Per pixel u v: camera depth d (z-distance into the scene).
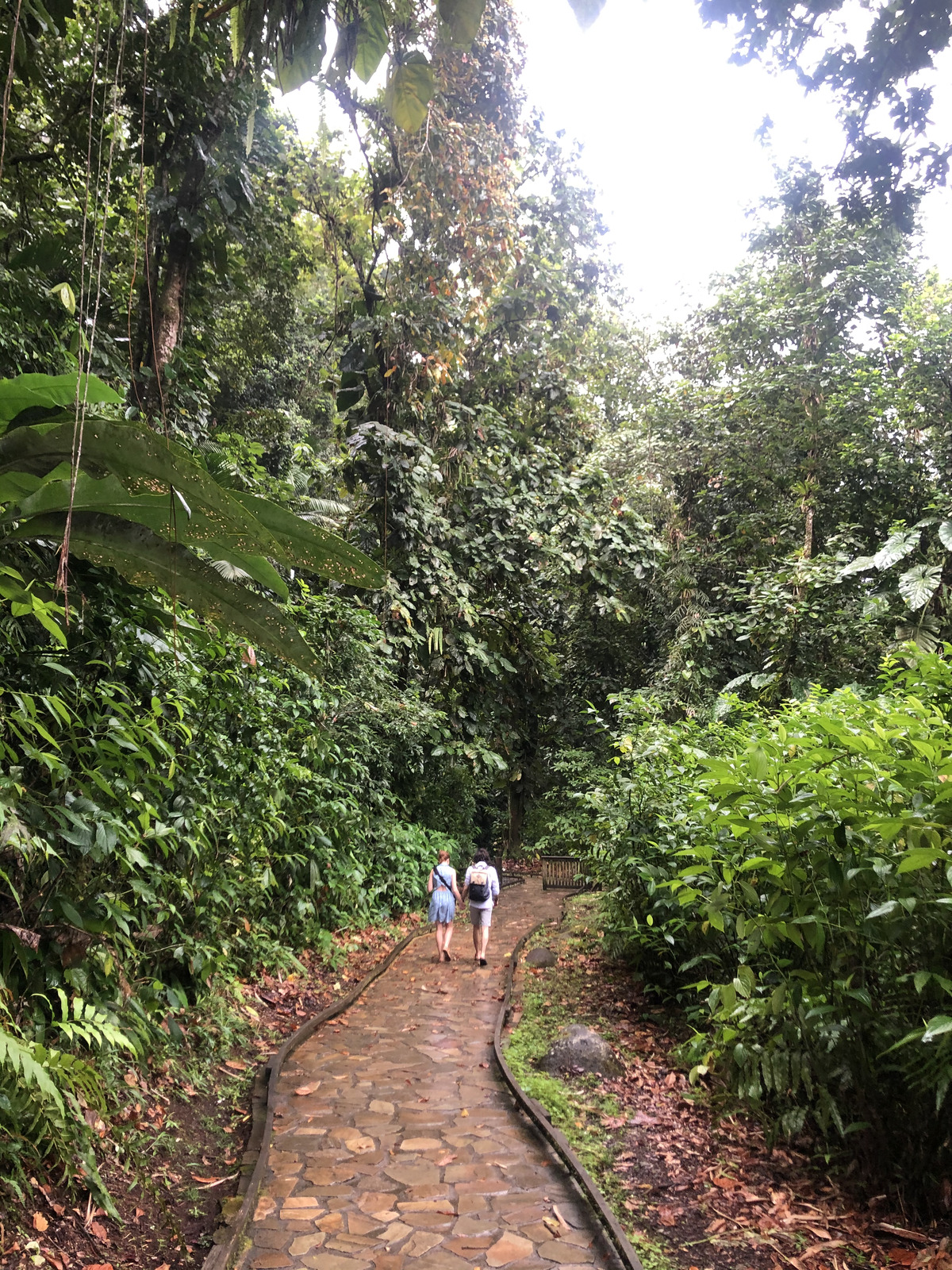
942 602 9.80
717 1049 3.77
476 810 15.09
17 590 2.50
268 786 6.06
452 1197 3.37
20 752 3.44
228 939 5.56
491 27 9.34
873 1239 2.93
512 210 9.63
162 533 2.69
